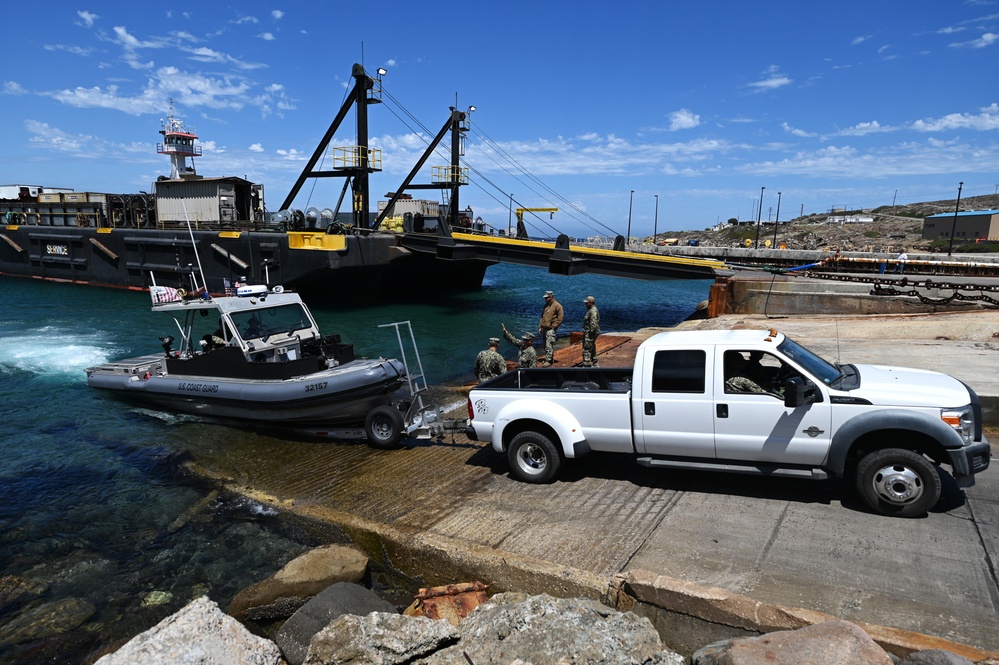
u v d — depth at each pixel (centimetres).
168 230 3288
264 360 1062
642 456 679
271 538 681
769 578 477
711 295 1998
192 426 1076
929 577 465
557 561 531
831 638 368
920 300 1731
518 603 440
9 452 956
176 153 4219
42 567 636
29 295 3195
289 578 554
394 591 585
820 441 588
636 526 585
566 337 2138
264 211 3466
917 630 405
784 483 663
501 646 399
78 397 1263
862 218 14050
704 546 536
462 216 3531
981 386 886
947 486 630
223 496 781
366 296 3067
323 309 2858
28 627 542
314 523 679
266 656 427
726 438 627
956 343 1283
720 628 443
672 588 458
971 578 461
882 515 570
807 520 570
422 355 1773
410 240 2930
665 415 652
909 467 555
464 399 1220
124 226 3694
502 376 810
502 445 738
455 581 566
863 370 653
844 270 2422
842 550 511
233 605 546
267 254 2908
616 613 427
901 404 563
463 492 714
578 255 2583
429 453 881
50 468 894
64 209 3919
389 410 908
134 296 3184
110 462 913
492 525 615
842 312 1830
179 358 1145
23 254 4016
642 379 665
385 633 418
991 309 1639
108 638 527
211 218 3300
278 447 962
